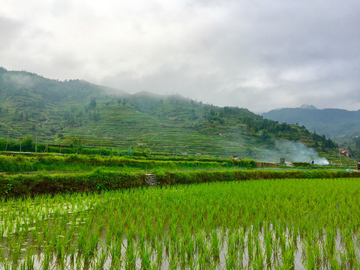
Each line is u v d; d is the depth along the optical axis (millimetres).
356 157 177625
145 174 26484
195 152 127625
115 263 8148
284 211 14984
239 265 8836
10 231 10422
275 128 187875
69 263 8406
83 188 21000
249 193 20625
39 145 50875
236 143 151250
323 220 13383
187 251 9320
